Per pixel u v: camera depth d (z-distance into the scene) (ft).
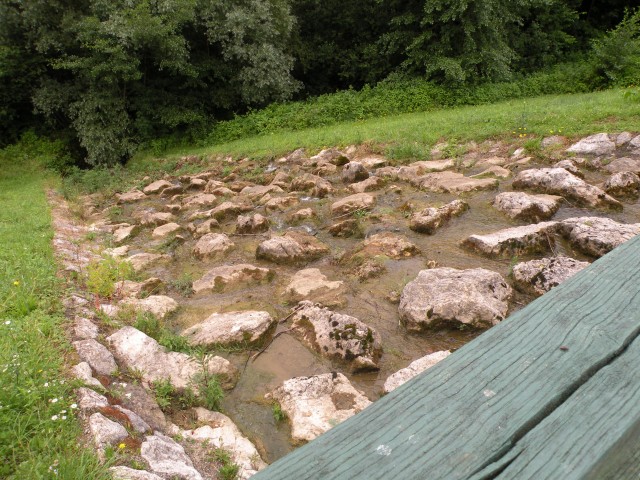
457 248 19.79
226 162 44.83
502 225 21.36
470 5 54.65
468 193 25.11
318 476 2.47
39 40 55.98
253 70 59.36
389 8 68.49
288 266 20.89
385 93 56.24
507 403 2.84
